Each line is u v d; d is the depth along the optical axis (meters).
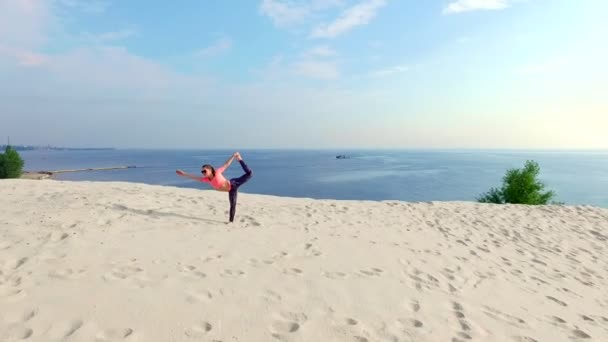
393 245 6.49
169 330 2.97
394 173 101.19
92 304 3.31
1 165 43.31
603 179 90.62
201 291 3.79
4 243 4.95
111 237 5.58
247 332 3.05
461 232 8.11
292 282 4.27
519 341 3.39
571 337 3.62
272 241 6.07
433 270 5.29
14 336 2.71
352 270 4.92
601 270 6.31
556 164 188.25
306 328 3.21
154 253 4.98
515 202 17.92
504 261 6.21
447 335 3.33
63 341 2.69
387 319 3.54
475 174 98.44
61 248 4.88
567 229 9.08
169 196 10.03
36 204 7.65
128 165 144.25
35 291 3.50
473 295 4.46
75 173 99.62
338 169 119.69
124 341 2.76
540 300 4.61
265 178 82.75
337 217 8.72
